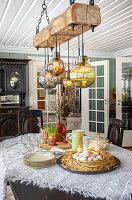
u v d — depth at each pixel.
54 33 1.92
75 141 1.98
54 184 1.28
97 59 6.48
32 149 2.12
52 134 2.27
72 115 9.43
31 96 5.67
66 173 1.46
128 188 1.22
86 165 1.41
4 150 2.08
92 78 1.68
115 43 5.25
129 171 1.50
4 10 3.03
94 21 1.64
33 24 3.62
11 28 3.85
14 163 1.68
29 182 1.32
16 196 1.15
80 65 1.66
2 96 5.33
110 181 1.32
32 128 3.37
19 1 2.74
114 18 3.42
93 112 6.07
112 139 2.71
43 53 5.73
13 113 4.98
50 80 2.53
